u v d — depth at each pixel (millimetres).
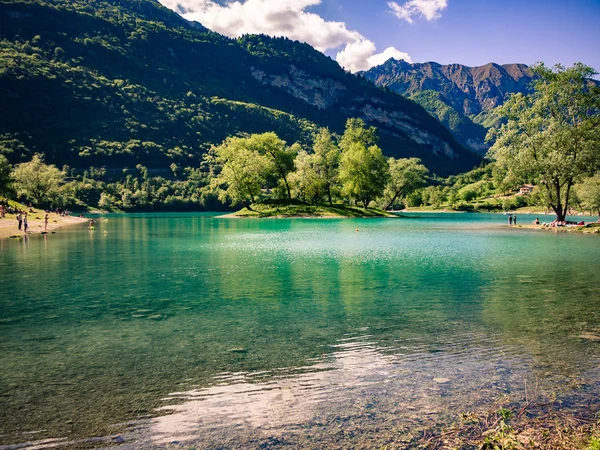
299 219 91062
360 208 107625
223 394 7645
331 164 105250
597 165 52594
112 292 17469
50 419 6750
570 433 6215
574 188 104375
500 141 57500
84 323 12648
